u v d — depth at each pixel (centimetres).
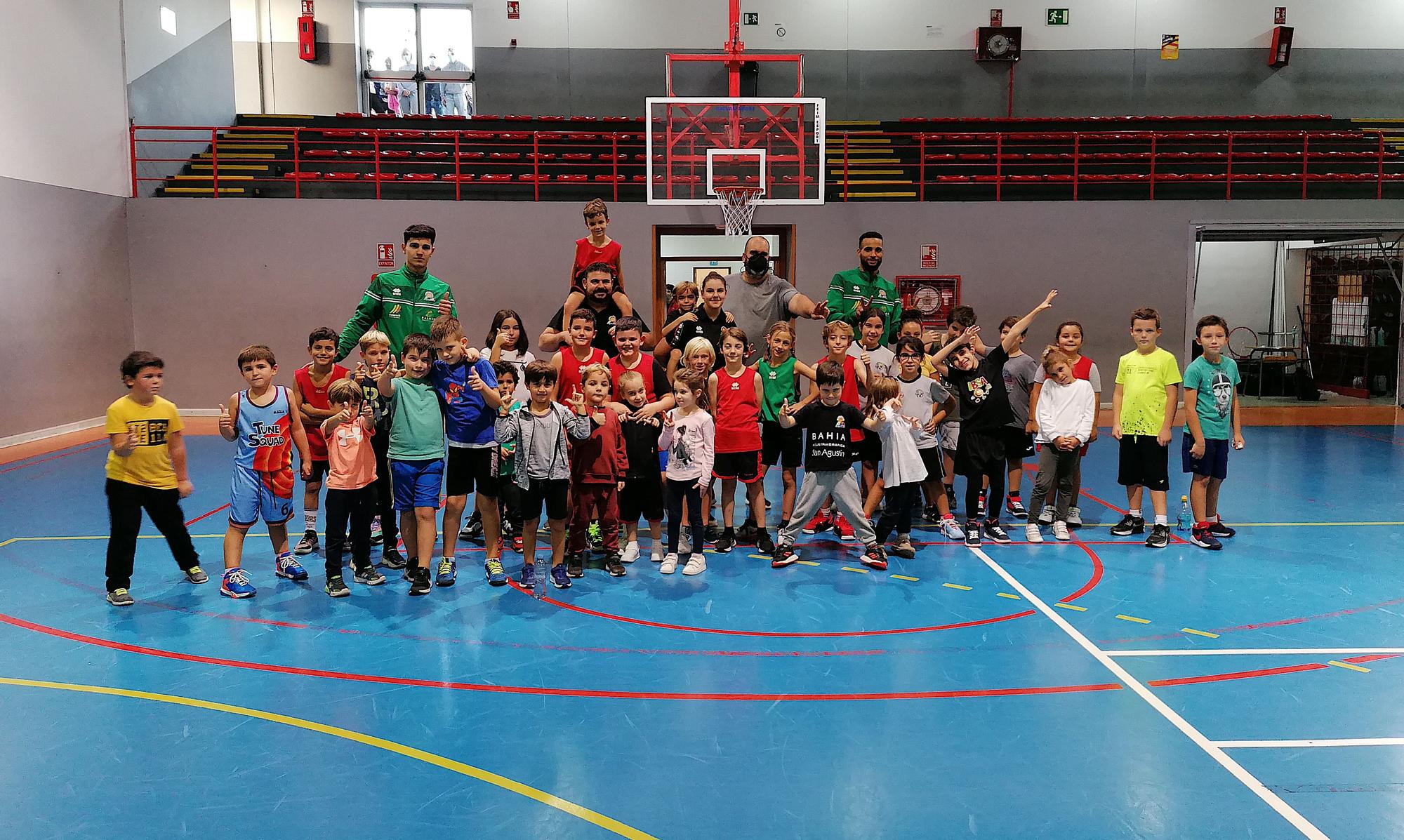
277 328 1352
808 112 1225
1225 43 1748
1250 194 1498
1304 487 831
